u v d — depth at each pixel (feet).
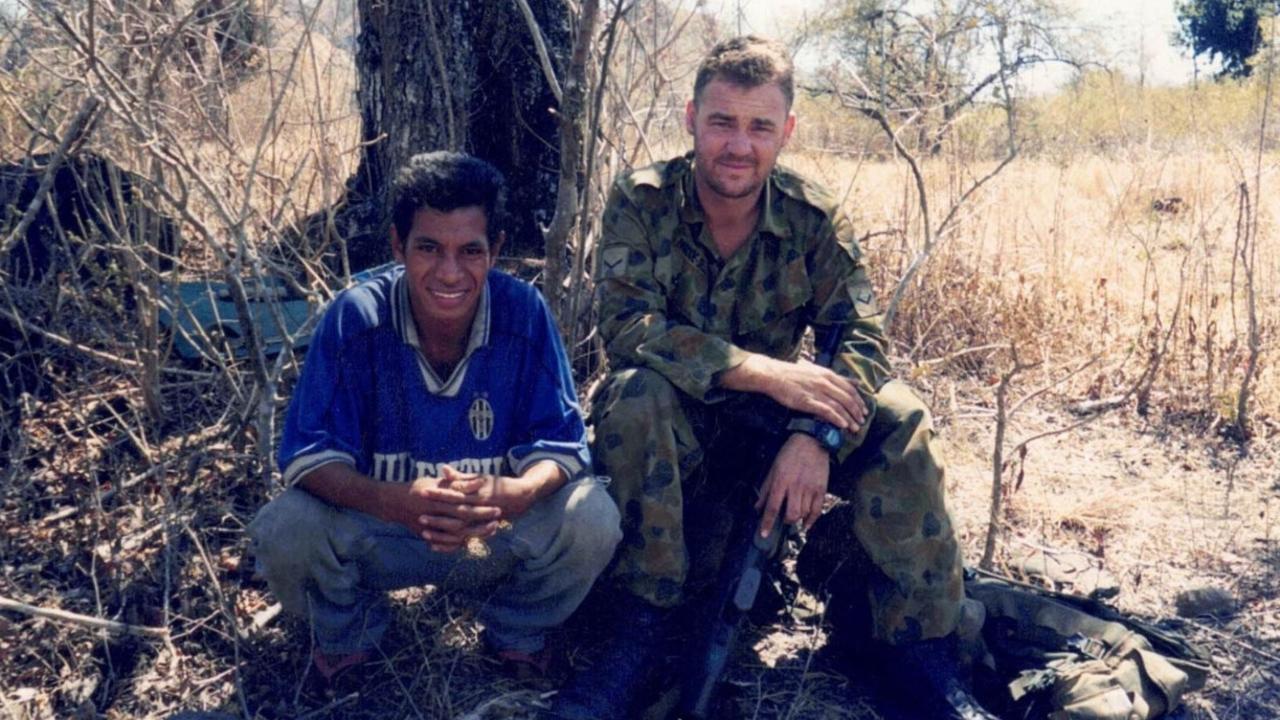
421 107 14.74
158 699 9.04
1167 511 13.00
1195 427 15.03
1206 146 25.89
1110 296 18.66
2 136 12.10
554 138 15.21
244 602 9.98
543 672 9.45
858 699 9.53
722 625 8.81
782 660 10.00
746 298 10.16
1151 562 11.94
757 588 8.86
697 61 14.55
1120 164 26.43
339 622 8.88
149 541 10.49
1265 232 21.30
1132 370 16.33
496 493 8.24
